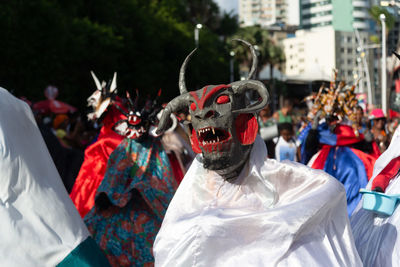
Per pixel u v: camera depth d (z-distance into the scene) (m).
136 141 6.37
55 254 3.99
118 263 6.02
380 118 11.67
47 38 29.14
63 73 32.34
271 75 74.25
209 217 3.58
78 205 7.23
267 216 3.48
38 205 4.05
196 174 3.93
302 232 3.51
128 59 40.44
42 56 29.19
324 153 8.36
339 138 8.28
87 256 4.14
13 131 4.11
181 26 48.09
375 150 8.53
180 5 55.66
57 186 4.33
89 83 35.81
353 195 7.95
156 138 6.48
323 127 8.41
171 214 3.88
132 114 6.34
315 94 8.95
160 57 42.81
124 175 6.23
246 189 3.81
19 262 3.86
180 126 8.52
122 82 39.62
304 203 3.53
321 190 3.63
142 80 40.50
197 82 48.41
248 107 3.75
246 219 3.50
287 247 3.43
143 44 41.25
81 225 4.30
